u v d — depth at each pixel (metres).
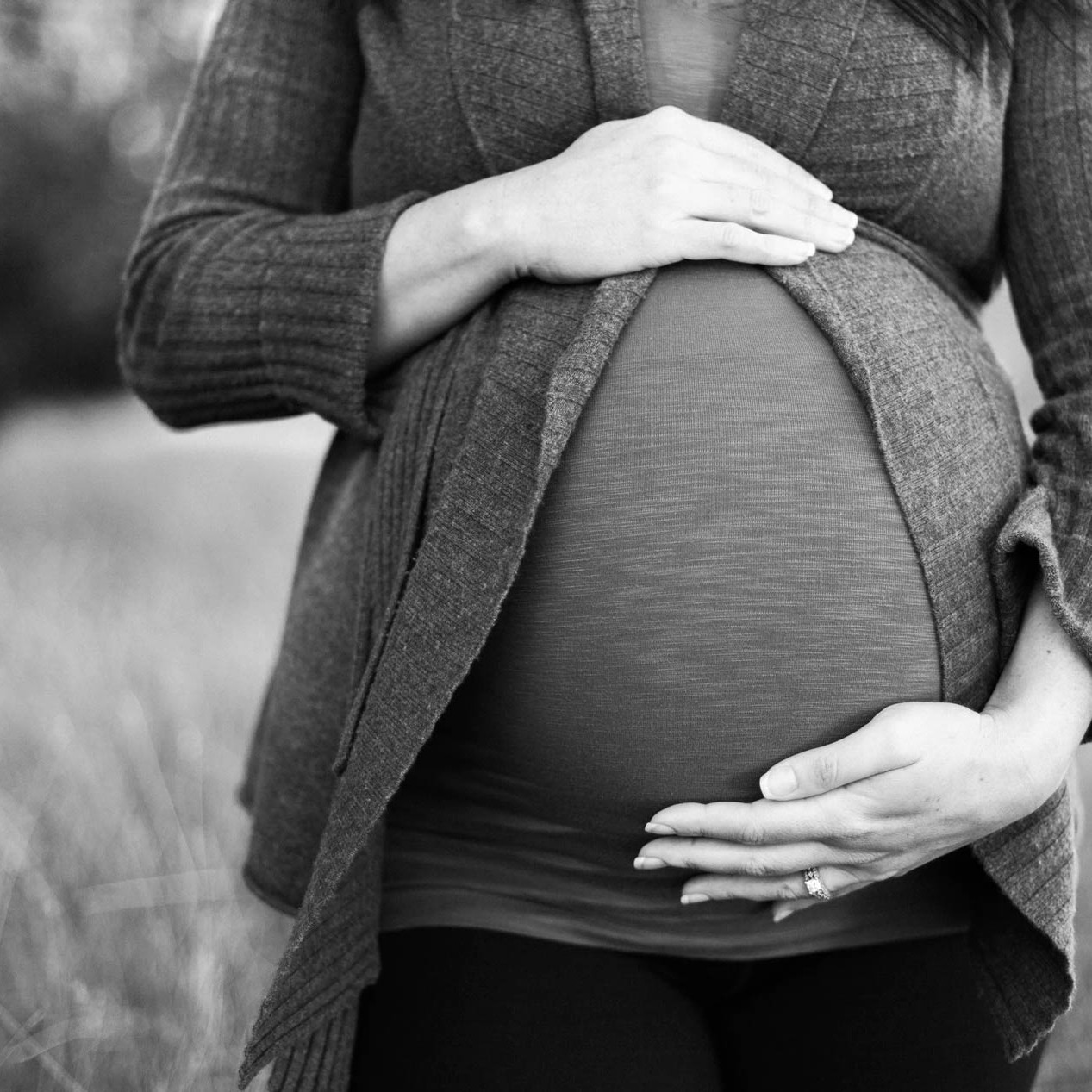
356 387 1.04
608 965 1.03
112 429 9.84
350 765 0.92
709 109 1.05
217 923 1.80
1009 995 1.00
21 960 1.69
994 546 0.97
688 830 0.95
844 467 0.95
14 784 2.19
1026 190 1.07
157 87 7.13
